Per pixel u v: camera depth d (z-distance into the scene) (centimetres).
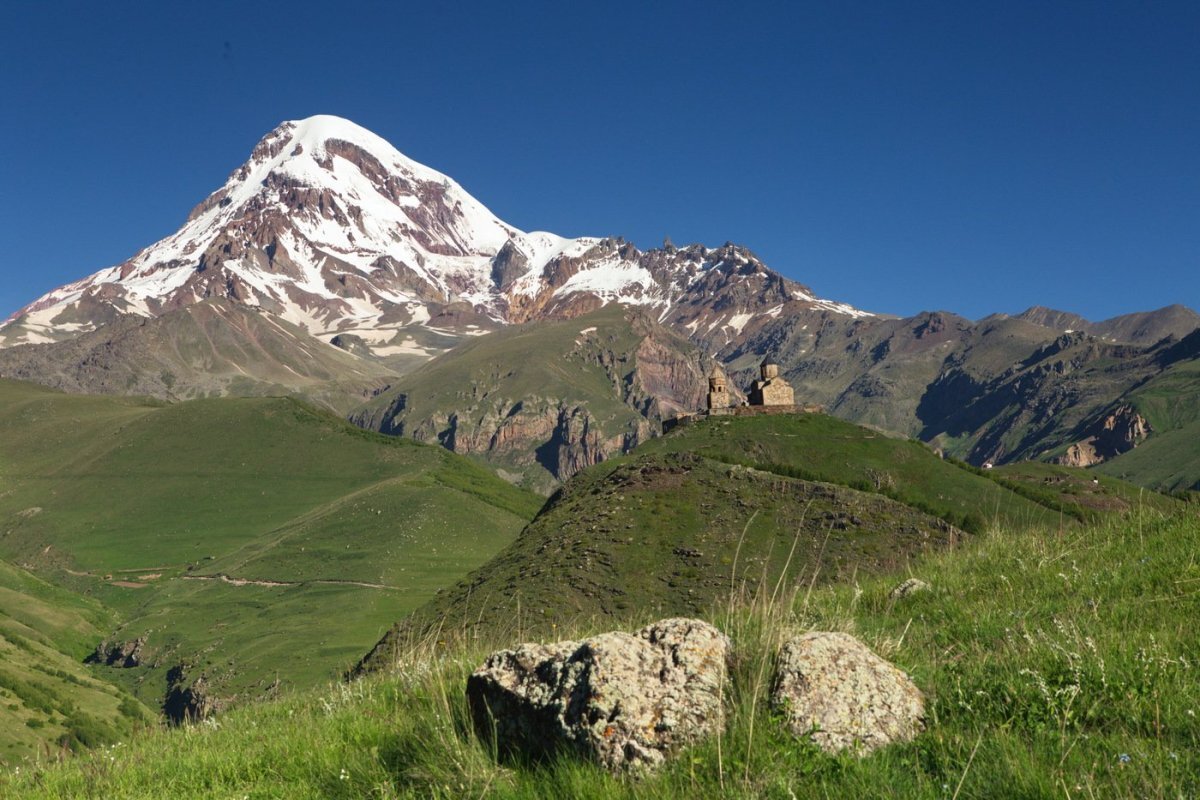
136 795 965
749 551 5553
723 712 747
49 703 7506
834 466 8681
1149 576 1181
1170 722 706
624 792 680
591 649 794
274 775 946
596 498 7131
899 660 923
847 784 659
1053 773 623
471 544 17488
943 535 5581
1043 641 935
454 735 830
